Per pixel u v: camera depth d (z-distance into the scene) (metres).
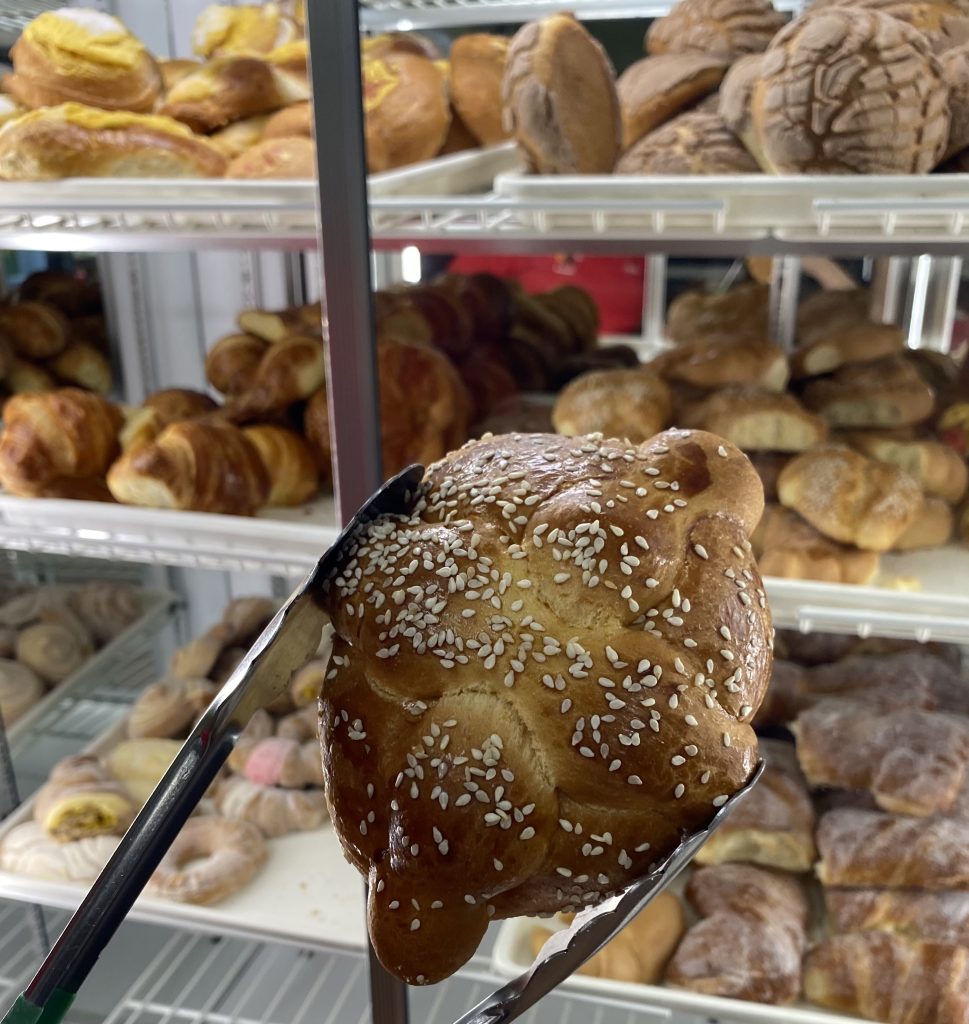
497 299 0.83
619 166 0.57
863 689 0.73
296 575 0.67
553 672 0.26
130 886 0.27
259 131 0.66
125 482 0.68
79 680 0.93
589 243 0.55
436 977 0.27
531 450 0.30
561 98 0.55
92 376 0.87
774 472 0.65
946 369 0.75
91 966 0.27
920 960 0.60
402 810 0.26
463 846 0.26
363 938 0.67
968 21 0.56
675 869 0.23
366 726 0.28
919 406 0.67
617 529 0.27
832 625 0.58
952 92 0.51
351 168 0.51
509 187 0.53
